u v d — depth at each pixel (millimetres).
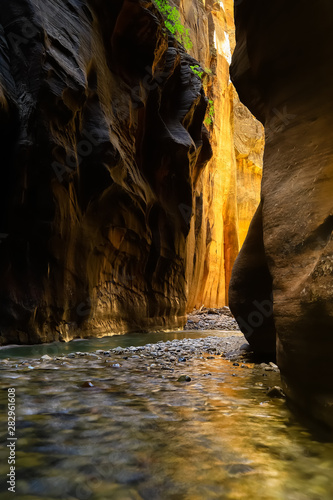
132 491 1732
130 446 2260
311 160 3355
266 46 4191
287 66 3949
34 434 2428
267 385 4137
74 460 2049
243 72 4820
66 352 6891
